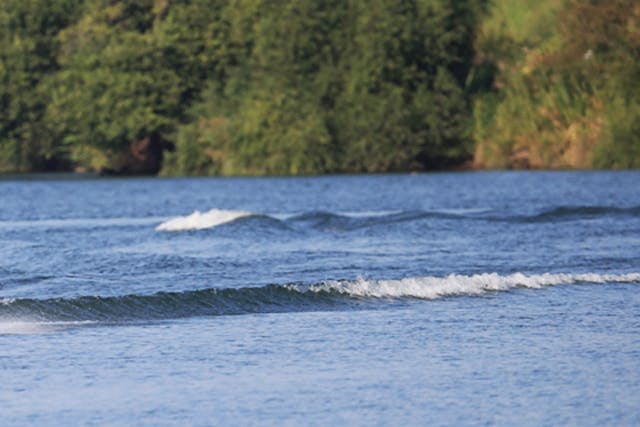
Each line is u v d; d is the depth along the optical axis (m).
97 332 76.75
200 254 116.56
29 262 109.75
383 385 61.97
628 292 92.12
